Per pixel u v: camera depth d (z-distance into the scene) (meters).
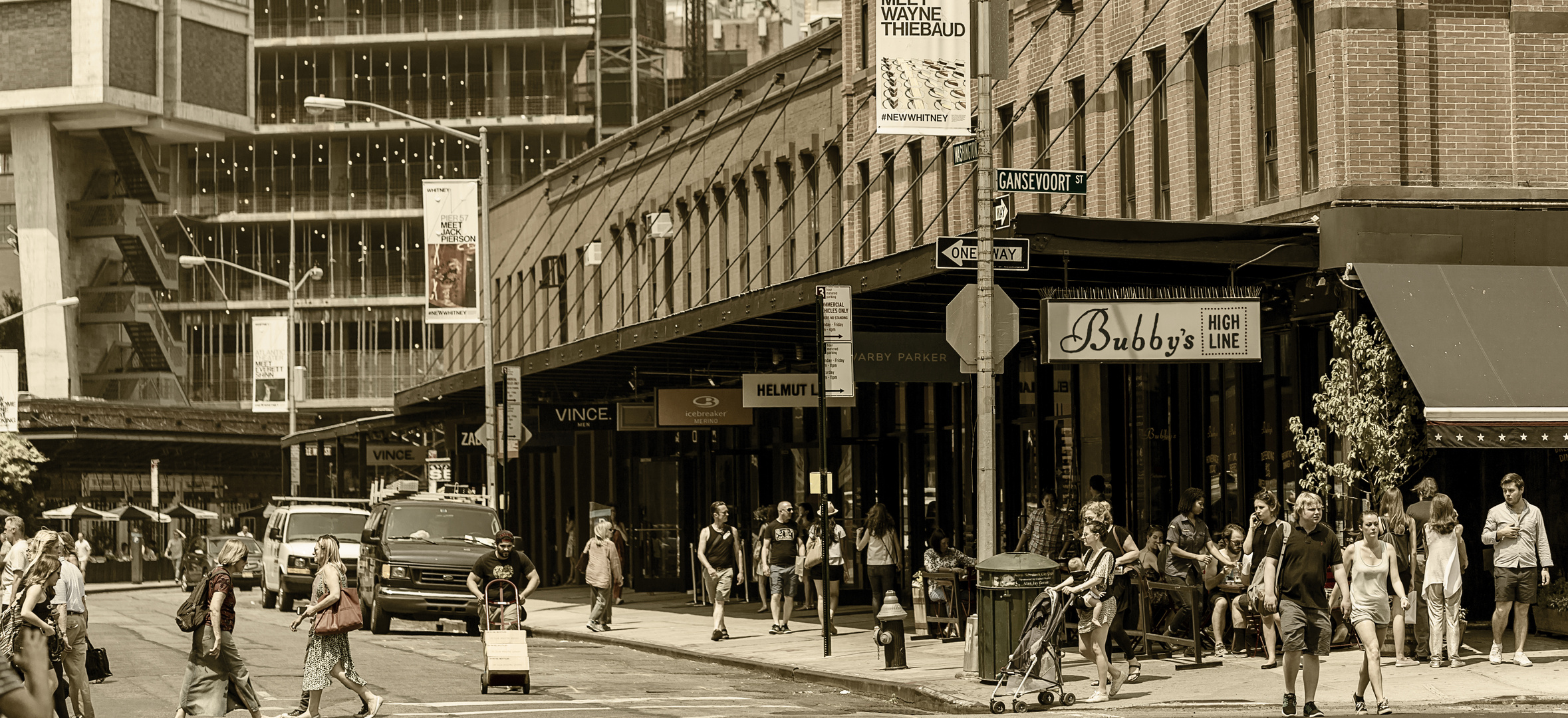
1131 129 24.11
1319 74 19.88
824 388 20.52
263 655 23.30
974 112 28.34
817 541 26.66
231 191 83.00
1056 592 15.41
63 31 77.88
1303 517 13.79
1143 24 23.62
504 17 80.75
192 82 80.31
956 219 28.83
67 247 80.81
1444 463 19.28
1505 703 14.41
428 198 33.75
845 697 17.19
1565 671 15.86
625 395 40.31
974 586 21.56
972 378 22.08
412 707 16.27
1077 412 25.41
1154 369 23.78
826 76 33.62
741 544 33.53
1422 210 19.11
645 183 43.69
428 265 33.75
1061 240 17.83
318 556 15.56
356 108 81.69
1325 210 19.05
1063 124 25.73
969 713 15.39
